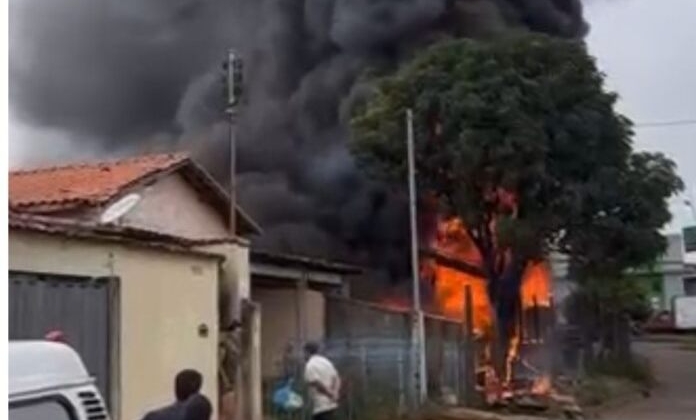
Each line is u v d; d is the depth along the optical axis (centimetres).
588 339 3709
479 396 2505
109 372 1253
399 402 2056
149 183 1880
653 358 4812
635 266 3102
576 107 2966
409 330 2186
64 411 296
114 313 1269
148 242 1348
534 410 2492
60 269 1202
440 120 2923
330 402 1527
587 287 3603
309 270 2503
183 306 1434
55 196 1747
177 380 869
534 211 2902
